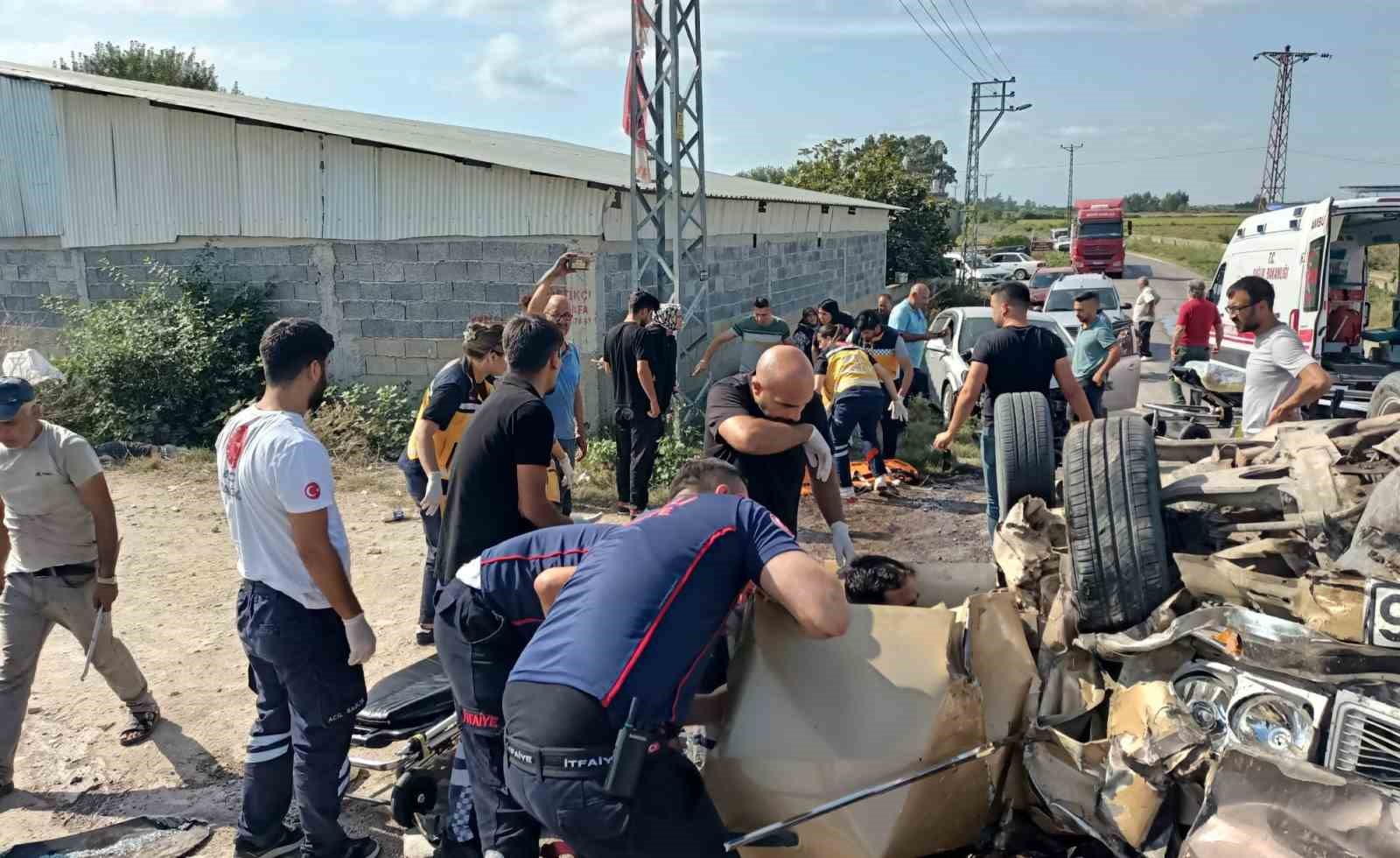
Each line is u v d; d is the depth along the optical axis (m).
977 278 37.38
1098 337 9.31
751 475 4.02
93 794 4.02
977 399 6.07
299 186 11.77
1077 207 46.06
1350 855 2.34
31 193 13.49
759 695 2.92
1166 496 3.41
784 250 17.44
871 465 9.24
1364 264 11.78
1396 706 2.44
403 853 3.60
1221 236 80.81
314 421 10.24
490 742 2.99
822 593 2.48
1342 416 9.90
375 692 3.87
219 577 6.57
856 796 2.73
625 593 2.49
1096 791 2.80
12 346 13.05
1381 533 2.79
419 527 7.76
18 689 4.01
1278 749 2.57
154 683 4.99
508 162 10.83
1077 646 3.15
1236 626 2.72
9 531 4.04
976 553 7.17
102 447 10.10
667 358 7.70
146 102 12.39
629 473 8.05
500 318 11.03
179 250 12.68
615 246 10.93
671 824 2.41
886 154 32.91
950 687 2.87
